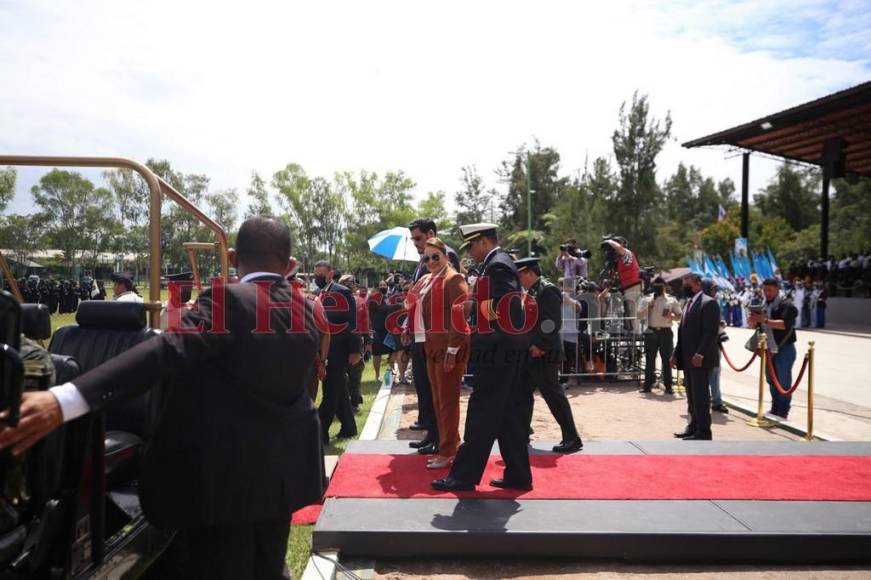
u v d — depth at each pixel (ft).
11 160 10.18
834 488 15.05
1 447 5.32
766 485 15.25
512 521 12.92
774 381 25.57
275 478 7.13
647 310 33.50
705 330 21.45
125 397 6.15
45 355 7.03
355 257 169.27
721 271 93.09
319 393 31.63
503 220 191.93
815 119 75.15
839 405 30.07
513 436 14.83
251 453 6.98
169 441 6.98
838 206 188.85
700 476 15.92
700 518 13.16
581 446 18.58
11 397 5.20
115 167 10.41
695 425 22.43
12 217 149.69
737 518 13.16
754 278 70.74
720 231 156.35
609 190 91.30
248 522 7.00
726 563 12.45
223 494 6.86
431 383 17.01
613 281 37.37
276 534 7.72
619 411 28.45
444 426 16.51
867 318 83.20
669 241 113.70
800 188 185.47
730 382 37.96
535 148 184.75
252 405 7.04
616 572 12.09
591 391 33.96
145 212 147.13
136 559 8.62
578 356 35.94
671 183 272.72
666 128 89.97
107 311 10.39
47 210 150.20
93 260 156.66
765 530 12.55
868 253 92.02
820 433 24.02
